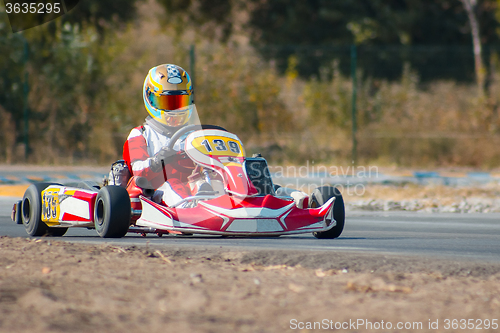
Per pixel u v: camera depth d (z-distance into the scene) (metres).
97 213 23.80
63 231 27.17
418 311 13.52
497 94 75.00
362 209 39.03
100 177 53.75
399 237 26.50
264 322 12.59
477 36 87.31
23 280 15.19
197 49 74.00
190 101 25.95
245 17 121.06
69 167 63.16
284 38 115.25
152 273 16.58
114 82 73.19
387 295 14.91
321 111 73.19
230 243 22.81
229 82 71.12
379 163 66.25
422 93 81.25
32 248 19.89
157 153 24.38
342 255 19.84
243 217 21.95
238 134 69.44
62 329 11.62
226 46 76.88
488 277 17.88
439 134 70.38
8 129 69.19
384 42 114.00
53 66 72.06
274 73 76.25
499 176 57.91
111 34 84.00
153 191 24.27
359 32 111.62
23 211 27.20
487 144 68.81
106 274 16.23
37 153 67.06
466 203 40.97
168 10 118.25
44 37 73.25
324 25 115.12
